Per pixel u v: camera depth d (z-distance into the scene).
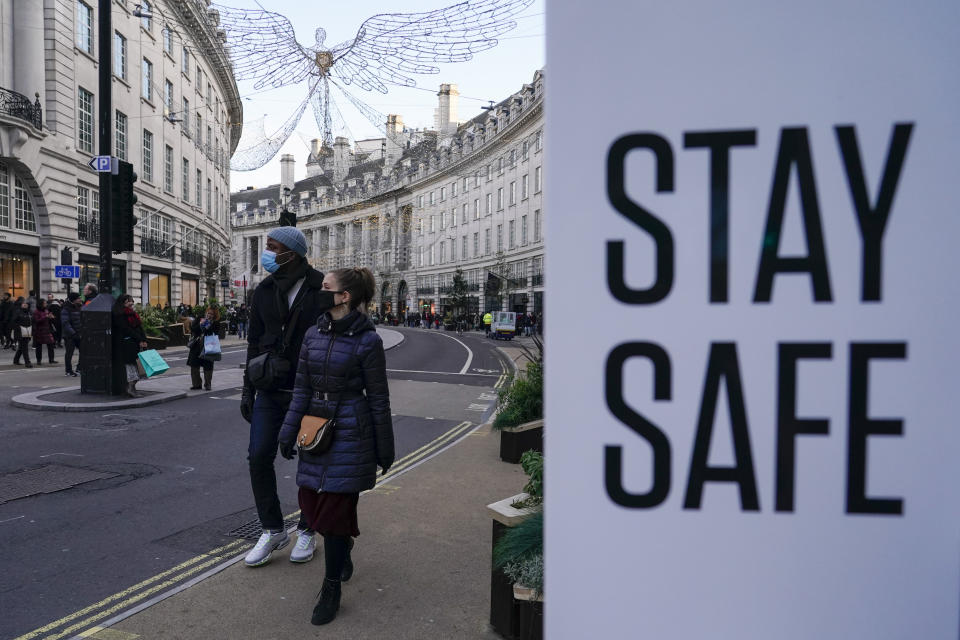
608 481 0.90
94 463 5.80
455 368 17.17
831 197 0.84
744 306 0.87
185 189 32.81
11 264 19.73
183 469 5.66
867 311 0.85
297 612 2.91
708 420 0.88
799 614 0.88
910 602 0.86
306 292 3.48
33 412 8.27
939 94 0.82
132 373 9.27
